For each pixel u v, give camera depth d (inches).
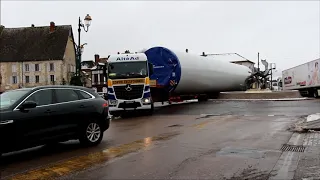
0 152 298.0
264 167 265.9
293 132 452.4
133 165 278.8
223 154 315.3
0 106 316.5
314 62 1334.9
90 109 377.4
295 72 1589.6
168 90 986.7
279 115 693.9
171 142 385.4
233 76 1477.6
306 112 744.3
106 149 354.9
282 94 1376.7
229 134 439.5
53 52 2854.3
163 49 982.4
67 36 2942.9
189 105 1074.7
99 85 2871.6
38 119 323.3
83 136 368.2
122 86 738.2
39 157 326.6
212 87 1291.8
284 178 235.8
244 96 1396.4
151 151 335.3
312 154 311.9
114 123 633.6
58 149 366.0
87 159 307.7
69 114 353.4
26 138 312.8
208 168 264.5
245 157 301.7
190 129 499.2
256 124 544.7
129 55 754.2
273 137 410.9
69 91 366.6
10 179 247.9
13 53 2893.7
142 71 744.3
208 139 402.3
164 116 739.4
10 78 2874.0
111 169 267.7
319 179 232.8
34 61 2847.0
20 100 317.7
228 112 798.5
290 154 313.1
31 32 2999.5
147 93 746.8
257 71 1823.3
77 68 989.2
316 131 455.5
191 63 1067.3
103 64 777.6
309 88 1439.5
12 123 303.1
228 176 241.9
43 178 248.2
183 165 275.0
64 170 269.9
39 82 2837.1
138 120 672.4
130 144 380.2
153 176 244.8
